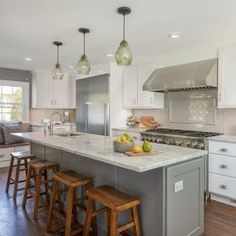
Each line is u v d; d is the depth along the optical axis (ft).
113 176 7.54
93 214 6.82
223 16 8.44
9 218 8.98
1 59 15.69
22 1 7.40
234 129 12.38
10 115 19.56
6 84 18.99
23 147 17.66
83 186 8.55
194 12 8.13
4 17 8.64
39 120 20.90
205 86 11.76
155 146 8.45
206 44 11.98
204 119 13.64
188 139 11.74
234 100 11.19
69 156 9.56
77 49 13.06
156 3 7.47
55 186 8.27
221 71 11.62
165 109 15.67
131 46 12.40
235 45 11.15
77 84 19.40
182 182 6.72
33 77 19.95
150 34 10.44
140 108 16.29
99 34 10.48
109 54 14.20
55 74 10.96
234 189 10.21
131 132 14.84
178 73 13.03
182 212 6.75
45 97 19.85
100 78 16.87
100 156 6.62
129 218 7.03
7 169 16.24
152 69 14.84
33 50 13.29
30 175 10.20
